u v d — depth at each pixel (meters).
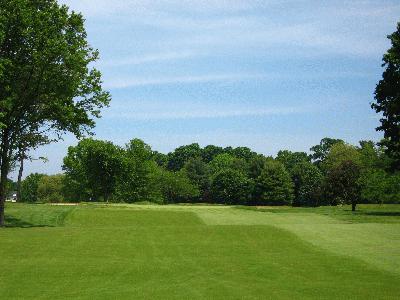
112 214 45.97
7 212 46.22
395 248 23.47
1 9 36.53
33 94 39.03
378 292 14.55
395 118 54.94
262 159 148.12
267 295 14.17
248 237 27.70
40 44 37.59
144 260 20.34
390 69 55.44
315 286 15.38
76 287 15.21
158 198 116.50
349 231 30.45
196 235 28.62
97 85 41.53
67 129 41.19
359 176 62.88
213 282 16.03
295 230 30.97
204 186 152.25
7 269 18.14
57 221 41.62
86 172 104.25
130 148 113.50
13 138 39.94
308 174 134.62
